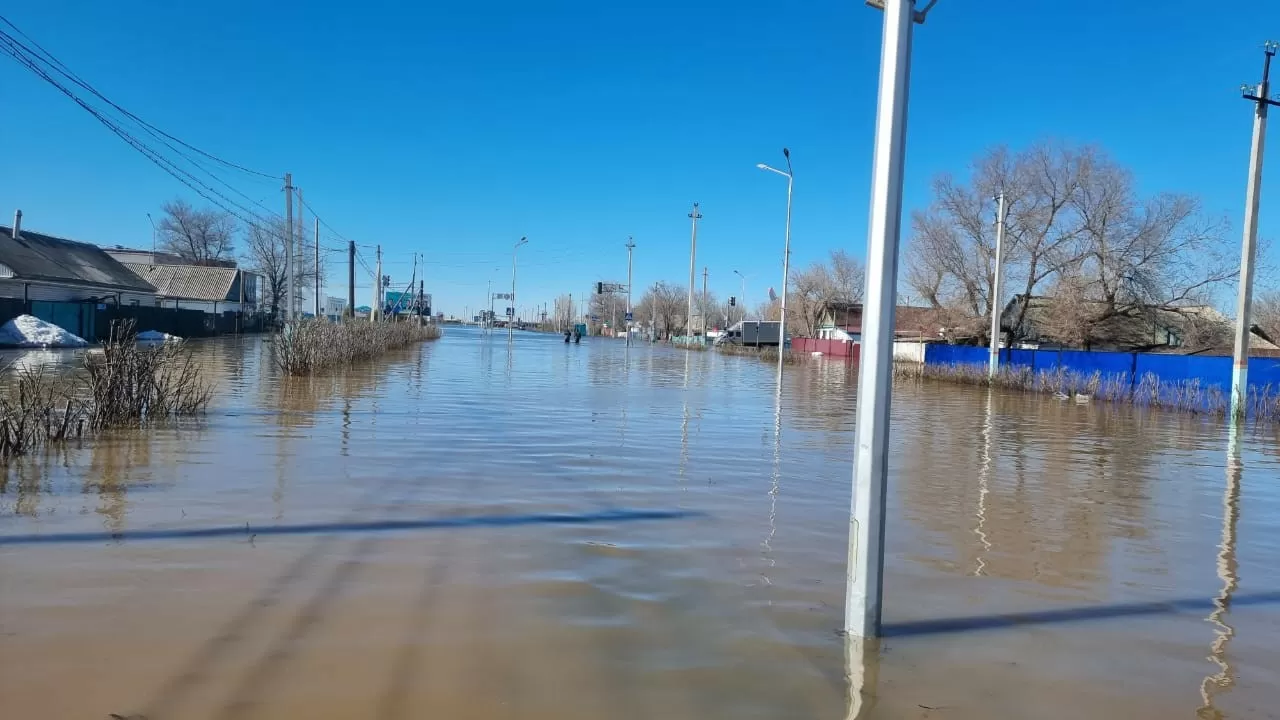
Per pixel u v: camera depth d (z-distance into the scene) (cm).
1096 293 3456
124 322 1297
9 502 613
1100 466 1035
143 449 856
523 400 1595
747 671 357
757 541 582
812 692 339
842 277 6906
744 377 2786
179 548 510
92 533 536
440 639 381
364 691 324
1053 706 337
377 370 2259
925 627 424
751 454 1005
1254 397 1758
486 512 641
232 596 428
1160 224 3316
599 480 794
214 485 694
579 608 430
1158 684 364
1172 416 1825
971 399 2183
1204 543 641
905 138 376
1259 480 962
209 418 1120
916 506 741
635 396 1798
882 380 390
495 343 5562
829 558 544
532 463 876
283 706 309
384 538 552
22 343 2559
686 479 819
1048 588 504
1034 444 1234
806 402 1806
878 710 325
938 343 4253
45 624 381
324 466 802
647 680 345
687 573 500
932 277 4212
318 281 3167
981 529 657
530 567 500
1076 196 3506
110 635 370
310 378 1869
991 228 3825
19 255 3431
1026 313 3916
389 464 829
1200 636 429
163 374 1165
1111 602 481
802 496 752
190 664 343
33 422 862
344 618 403
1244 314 1708
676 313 10462
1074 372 2422
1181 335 3541
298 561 493
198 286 5894
